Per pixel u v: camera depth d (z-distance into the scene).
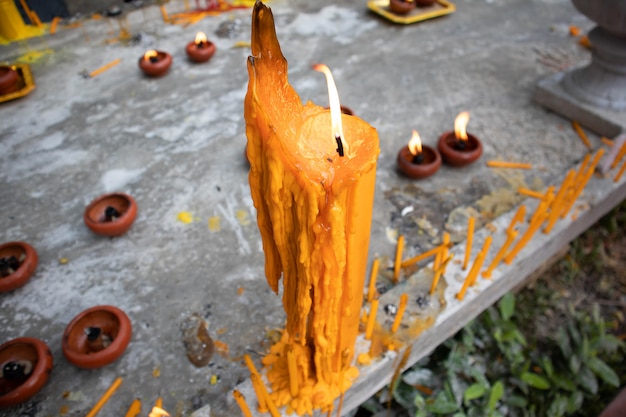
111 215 0.57
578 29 1.02
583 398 0.58
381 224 0.60
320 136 0.28
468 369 0.53
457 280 0.49
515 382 0.56
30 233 0.59
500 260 0.51
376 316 0.46
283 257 0.31
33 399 0.44
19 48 0.91
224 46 0.94
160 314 0.50
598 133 0.74
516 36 1.00
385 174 0.67
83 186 0.65
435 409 0.50
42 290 0.53
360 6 1.10
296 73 0.87
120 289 0.53
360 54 0.93
